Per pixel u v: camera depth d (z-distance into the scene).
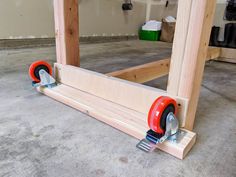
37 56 2.57
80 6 3.94
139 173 0.64
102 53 3.06
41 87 1.26
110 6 4.61
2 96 1.22
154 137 0.72
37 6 3.29
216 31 3.99
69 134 0.84
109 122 0.91
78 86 1.22
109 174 0.63
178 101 0.79
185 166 0.68
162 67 1.66
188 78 0.76
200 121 1.03
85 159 0.69
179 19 0.72
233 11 4.21
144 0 5.59
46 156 0.70
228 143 0.83
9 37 3.04
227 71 2.28
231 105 1.27
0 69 1.86
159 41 5.41
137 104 0.95
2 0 2.84
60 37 1.26
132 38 5.64
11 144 0.76
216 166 0.68
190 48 0.72
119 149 0.75
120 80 1.02
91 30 4.33
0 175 0.61
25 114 1.00
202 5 0.66
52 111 1.04
